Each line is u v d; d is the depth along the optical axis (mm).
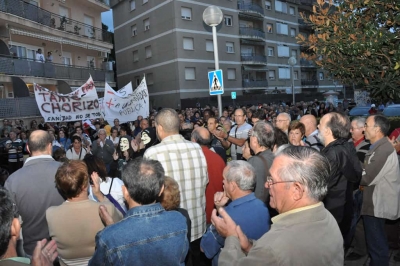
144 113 12398
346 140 3455
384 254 3572
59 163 3303
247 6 35438
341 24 3938
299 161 1737
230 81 33750
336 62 4066
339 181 3203
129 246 1904
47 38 19594
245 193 2658
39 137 3223
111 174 5707
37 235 3043
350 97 45375
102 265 1923
